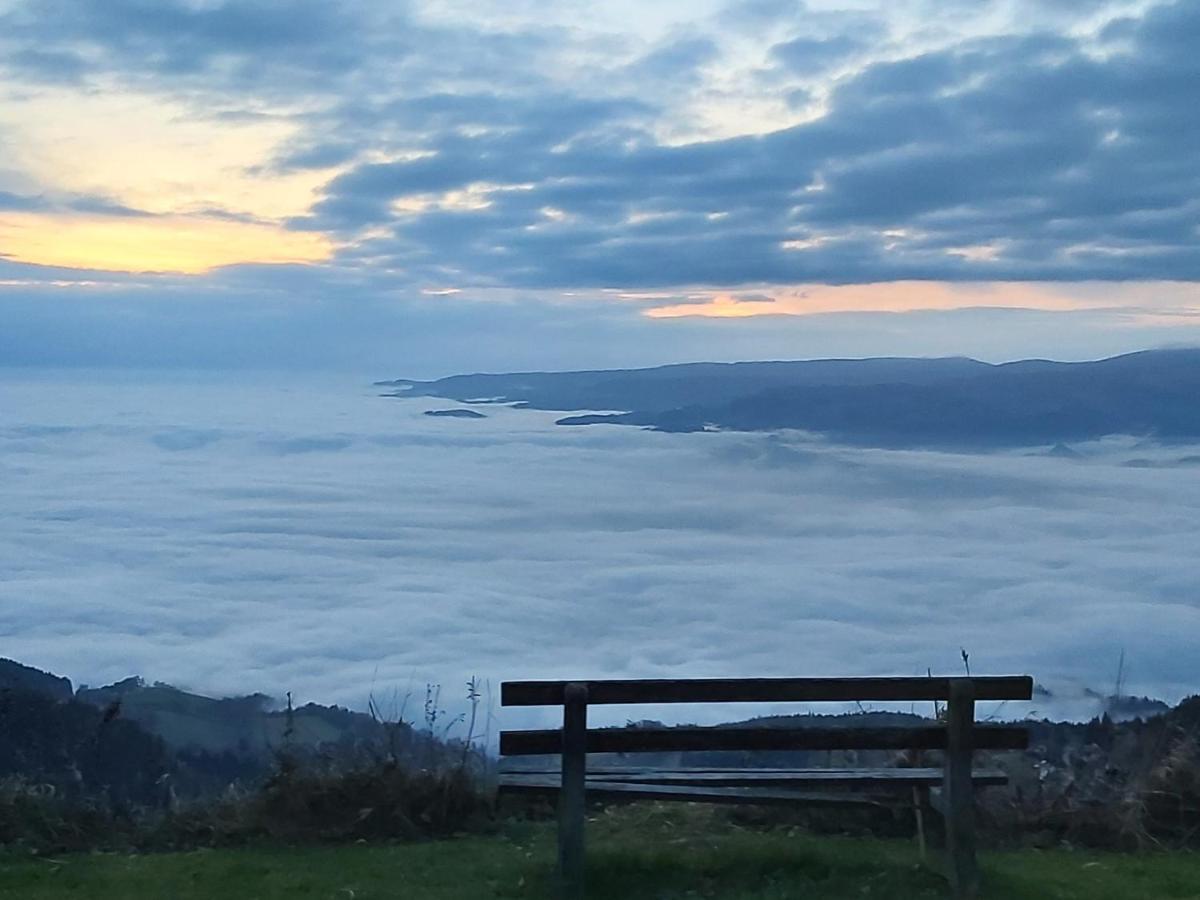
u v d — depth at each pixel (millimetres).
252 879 5617
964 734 5340
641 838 6312
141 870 5793
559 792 5328
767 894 5312
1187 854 6277
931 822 5879
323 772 6746
